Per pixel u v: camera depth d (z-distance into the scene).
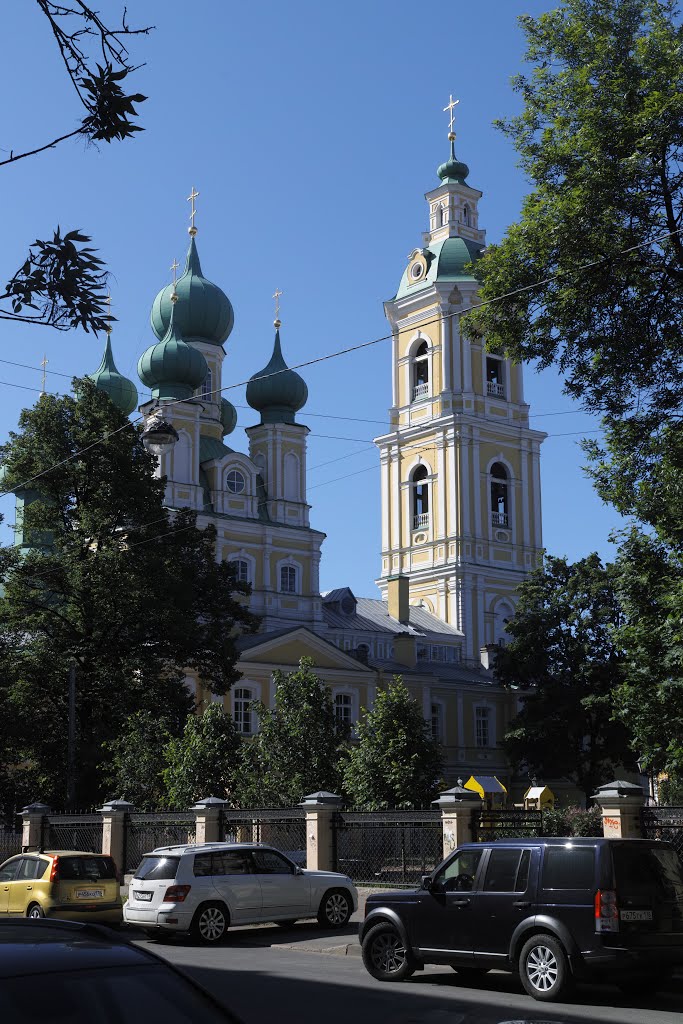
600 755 61.31
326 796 26.55
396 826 26.48
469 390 83.00
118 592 42.22
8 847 43.69
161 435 43.97
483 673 79.00
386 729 37.53
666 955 13.95
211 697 61.44
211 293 77.81
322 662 66.69
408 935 15.71
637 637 22.64
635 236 24.39
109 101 8.44
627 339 24.86
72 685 41.88
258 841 28.67
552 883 14.34
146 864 21.78
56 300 8.80
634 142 23.95
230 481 71.12
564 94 25.28
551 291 24.88
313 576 72.31
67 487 44.50
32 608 44.28
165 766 39.09
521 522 84.12
